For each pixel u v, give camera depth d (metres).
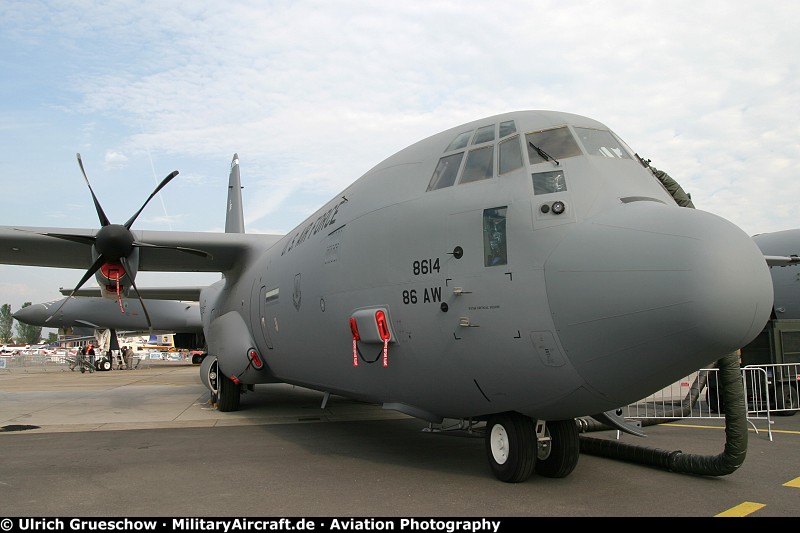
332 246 7.79
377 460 7.26
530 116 6.33
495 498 5.39
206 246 12.96
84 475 6.56
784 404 11.73
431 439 8.92
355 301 7.11
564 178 5.57
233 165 20.36
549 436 6.14
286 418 11.67
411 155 7.26
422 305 6.16
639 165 6.11
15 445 8.64
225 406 12.76
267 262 11.23
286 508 5.14
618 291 4.80
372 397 7.55
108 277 11.76
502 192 5.78
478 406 6.09
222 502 5.36
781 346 12.31
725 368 6.02
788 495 5.58
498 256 5.59
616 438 8.87
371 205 7.21
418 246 6.29
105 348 36.28
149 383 22.75
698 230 4.70
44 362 46.22
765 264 4.88
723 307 4.47
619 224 5.08
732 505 5.22
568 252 5.14
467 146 6.48
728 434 5.96
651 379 4.99
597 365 5.04
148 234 12.68
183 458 7.52
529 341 5.30
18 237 12.41
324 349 8.04
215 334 13.28
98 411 13.04
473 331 5.68
